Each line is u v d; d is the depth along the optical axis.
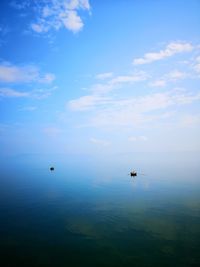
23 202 51.06
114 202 51.75
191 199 54.69
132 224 37.28
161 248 28.73
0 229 34.78
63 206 47.94
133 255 27.03
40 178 93.44
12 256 26.56
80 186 73.50
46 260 25.72
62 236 32.34
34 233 33.28
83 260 25.81
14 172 118.25
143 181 84.56
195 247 28.95
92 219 39.62
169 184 77.00
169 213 43.16
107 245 29.55
